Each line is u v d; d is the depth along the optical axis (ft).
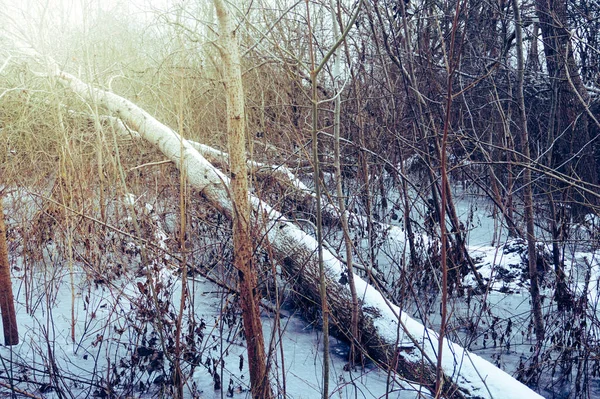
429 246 18.66
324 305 9.91
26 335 14.32
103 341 14.06
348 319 14.57
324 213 21.02
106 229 17.31
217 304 16.80
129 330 13.53
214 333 14.93
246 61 21.52
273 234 15.89
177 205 18.45
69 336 14.39
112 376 12.08
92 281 17.63
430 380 12.30
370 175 23.08
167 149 17.38
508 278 20.16
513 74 26.61
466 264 19.29
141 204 19.11
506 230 25.45
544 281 19.13
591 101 25.03
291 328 15.76
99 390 11.83
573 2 25.09
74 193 17.60
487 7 25.26
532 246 15.99
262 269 15.96
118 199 18.13
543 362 14.21
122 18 21.24
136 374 12.89
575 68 23.84
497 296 19.20
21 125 20.02
